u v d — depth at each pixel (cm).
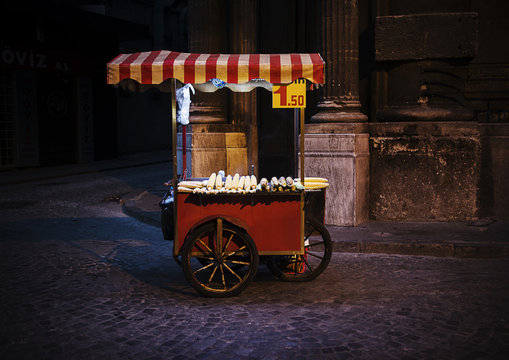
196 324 419
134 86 575
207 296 487
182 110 601
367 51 838
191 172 940
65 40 1880
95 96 2039
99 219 924
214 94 953
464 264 600
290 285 524
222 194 495
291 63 476
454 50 782
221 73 473
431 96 810
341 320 424
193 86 607
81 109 1966
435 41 786
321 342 381
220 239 489
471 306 455
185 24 2634
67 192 1261
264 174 979
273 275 564
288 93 510
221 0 967
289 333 398
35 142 1786
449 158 780
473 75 823
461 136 779
